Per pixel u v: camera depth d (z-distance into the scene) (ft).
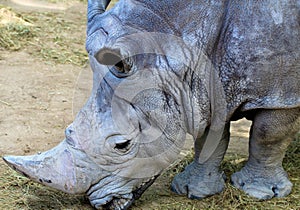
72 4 39.96
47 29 34.37
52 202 17.83
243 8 16.22
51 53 31.17
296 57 16.37
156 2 16.02
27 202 17.93
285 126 17.49
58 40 32.96
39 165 16.37
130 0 16.03
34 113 24.50
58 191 18.34
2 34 32.30
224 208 18.13
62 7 39.09
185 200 18.33
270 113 17.21
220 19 16.22
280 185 18.83
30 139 22.29
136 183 16.87
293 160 21.26
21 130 22.91
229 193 18.61
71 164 16.28
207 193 18.45
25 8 37.78
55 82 27.86
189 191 18.44
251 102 16.69
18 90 26.63
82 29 35.19
